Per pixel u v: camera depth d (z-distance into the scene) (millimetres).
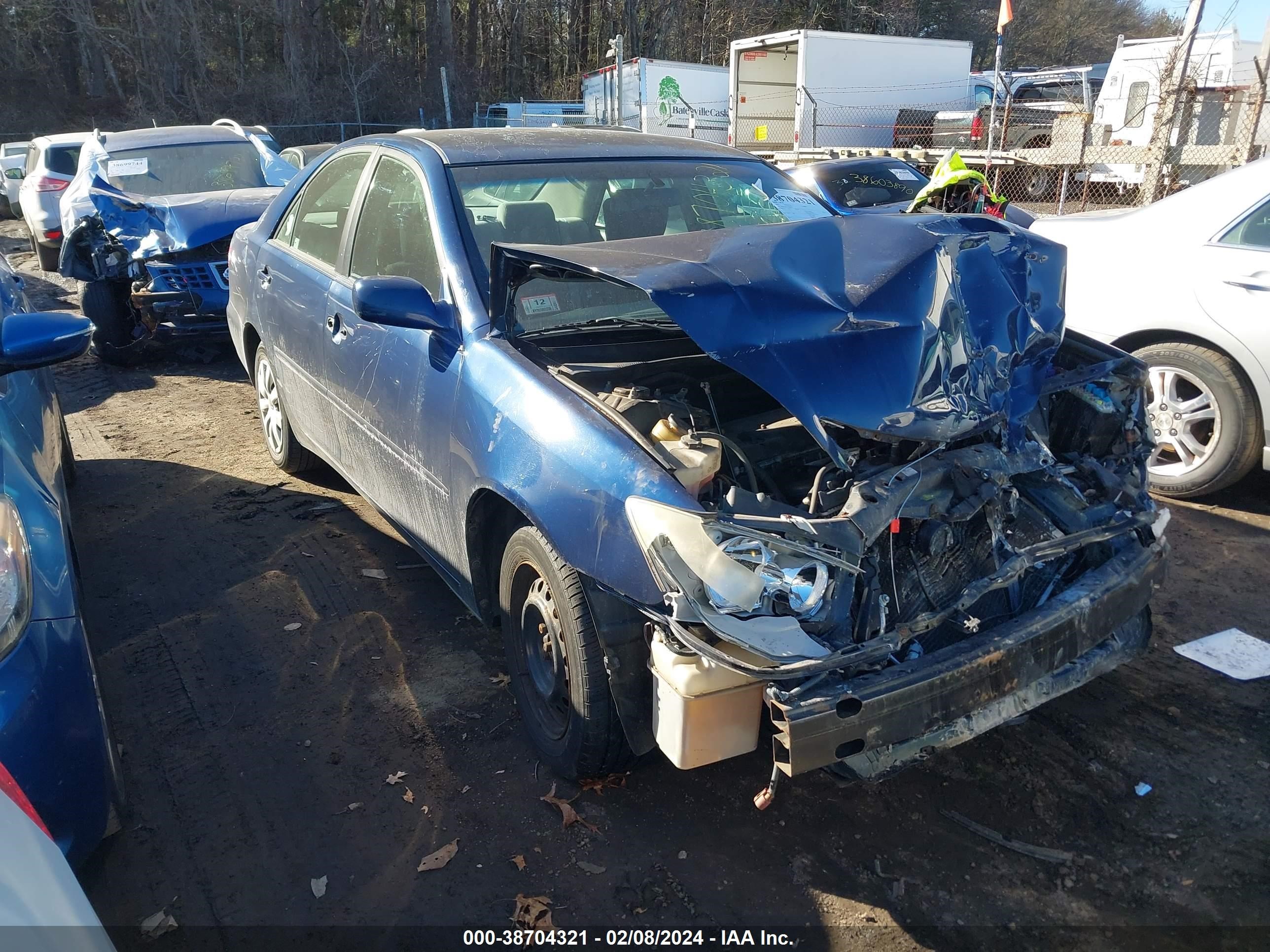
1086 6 47281
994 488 2496
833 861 2588
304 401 4492
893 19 39469
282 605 3971
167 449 5914
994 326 2764
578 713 2648
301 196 4699
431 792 2875
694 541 2199
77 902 1557
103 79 39406
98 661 3576
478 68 41969
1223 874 2508
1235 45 15383
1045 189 16844
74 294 10922
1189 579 4047
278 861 2629
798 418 2365
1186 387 4871
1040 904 2436
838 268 2701
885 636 2258
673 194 3785
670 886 2516
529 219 3439
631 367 2977
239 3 36938
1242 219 4586
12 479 2555
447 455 3096
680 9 42094
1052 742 3035
